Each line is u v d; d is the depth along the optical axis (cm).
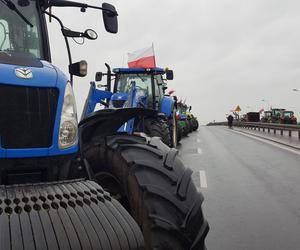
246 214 750
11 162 329
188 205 355
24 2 443
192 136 3266
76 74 475
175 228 342
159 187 359
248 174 1191
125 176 383
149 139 422
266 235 633
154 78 1653
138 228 305
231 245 589
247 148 2034
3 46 426
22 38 436
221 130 4806
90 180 355
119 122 425
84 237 278
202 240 354
